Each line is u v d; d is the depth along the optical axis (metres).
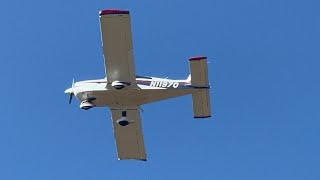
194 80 95.94
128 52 91.31
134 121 100.75
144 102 97.69
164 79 96.19
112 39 90.00
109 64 92.69
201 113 97.94
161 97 96.88
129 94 96.06
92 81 97.75
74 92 97.50
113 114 100.56
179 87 95.94
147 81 96.06
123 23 88.50
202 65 95.69
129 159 105.00
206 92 97.06
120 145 104.06
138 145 103.69
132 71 93.31
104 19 88.12
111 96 96.62
